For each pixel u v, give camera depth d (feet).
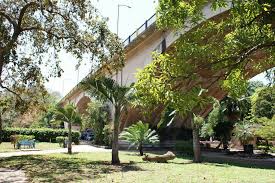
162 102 22.47
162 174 49.32
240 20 22.25
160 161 72.02
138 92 22.67
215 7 21.88
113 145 66.13
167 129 129.49
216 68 22.38
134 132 91.40
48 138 162.61
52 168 56.95
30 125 187.52
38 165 61.31
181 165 64.75
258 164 74.08
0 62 65.92
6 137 159.02
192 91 21.99
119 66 73.31
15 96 79.82
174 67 21.91
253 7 20.03
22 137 122.01
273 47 24.30
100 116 132.77
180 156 95.35
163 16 22.95
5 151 100.22
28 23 73.67
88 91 66.28
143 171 53.26
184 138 131.23
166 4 22.75
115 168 57.62
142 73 22.49
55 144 142.51
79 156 82.33
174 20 22.91
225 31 23.75
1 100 79.82
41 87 77.87
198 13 22.84
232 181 43.62
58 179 44.16
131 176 46.91
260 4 19.30
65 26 71.56
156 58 22.45
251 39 22.07
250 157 97.45
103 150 109.09
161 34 89.66
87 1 69.41
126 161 71.41
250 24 21.65
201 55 21.94
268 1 18.85
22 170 54.29
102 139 135.44
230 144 147.54
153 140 91.66
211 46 22.17
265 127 72.18
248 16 21.38
